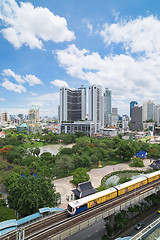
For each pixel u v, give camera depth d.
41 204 45.06
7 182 70.12
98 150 127.62
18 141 186.00
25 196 42.84
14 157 110.69
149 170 98.38
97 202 44.16
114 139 174.38
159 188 57.50
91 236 45.28
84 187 61.12
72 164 90.62
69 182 79.88
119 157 124.75
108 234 44.91
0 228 33.12
